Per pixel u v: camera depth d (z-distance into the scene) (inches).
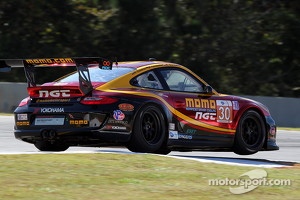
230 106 1243.2
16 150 1283.2
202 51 3900.1
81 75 1085.8
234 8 4013.3
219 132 1222.3
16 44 3833.7
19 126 1139.9
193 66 3848.4
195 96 1200.8
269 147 1302.9
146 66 1170.0
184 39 3907.5
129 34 3782.0
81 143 1133.1
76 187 792.9
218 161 1090.7
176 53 3863.2
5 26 3937.0
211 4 3981.3
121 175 874.8
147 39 3786.9
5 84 2650.1
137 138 1102.4
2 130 1766.7
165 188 812.6
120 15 3816.4
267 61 3951.8
